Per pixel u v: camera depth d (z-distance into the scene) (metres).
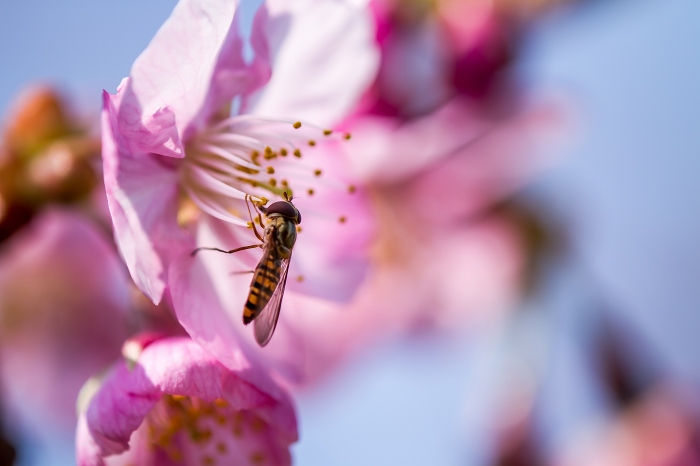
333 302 0.19
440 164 0.23
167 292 0.18
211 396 0.18
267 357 0.19
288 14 0.19
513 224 0.23
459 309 0.24
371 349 0.24
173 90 0.18
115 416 0.18
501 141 0.23
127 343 0.18
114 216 0.17
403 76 0.22
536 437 0.22
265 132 0.19
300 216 0.19
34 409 0.22
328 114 0.20
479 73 0.22
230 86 0.19
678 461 0.22
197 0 0.17
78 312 0.22
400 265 0.24
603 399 0.22
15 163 0.20
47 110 0.20
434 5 0.22
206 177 0.19
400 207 0.23
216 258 0.19
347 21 0.19
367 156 0.22
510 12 0.22
